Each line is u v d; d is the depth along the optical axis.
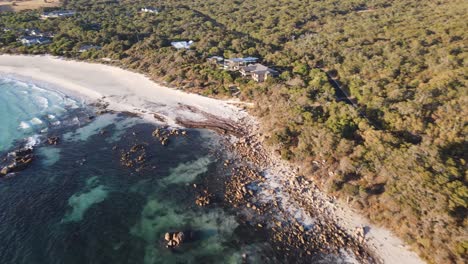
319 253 42.91
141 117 82.75
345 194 50.50
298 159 60.06
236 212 50.50
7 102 90.31
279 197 53.09
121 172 60.88
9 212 50.25
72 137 73.12
